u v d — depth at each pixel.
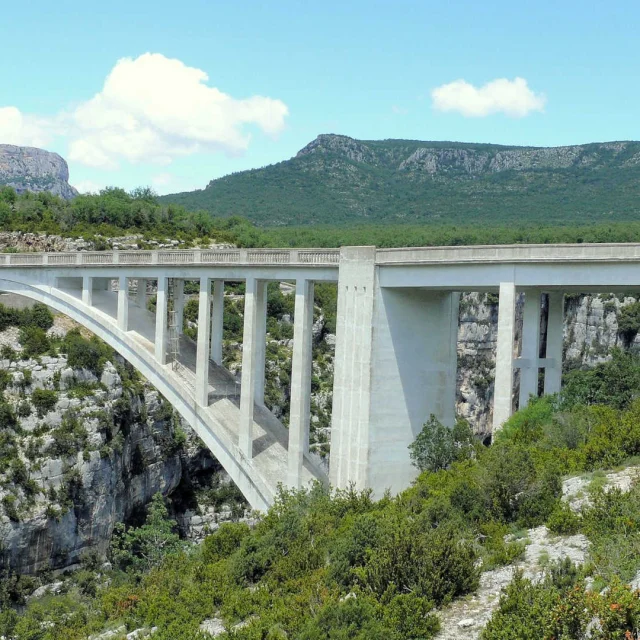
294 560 30.23
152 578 37.41
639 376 56.00
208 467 80.06
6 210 97.50
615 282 32.12
